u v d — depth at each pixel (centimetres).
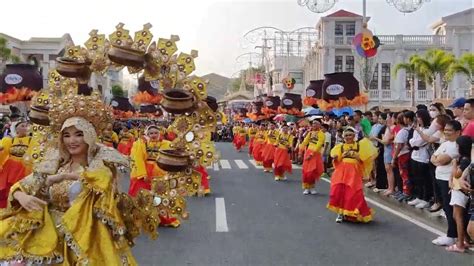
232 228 902
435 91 3850
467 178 637
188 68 437
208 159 433
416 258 707
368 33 1938
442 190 777
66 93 446
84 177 378
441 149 791
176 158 422
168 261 695
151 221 421
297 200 1231
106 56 436
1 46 4116
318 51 4728
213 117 439
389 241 806
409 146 1084
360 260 696
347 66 4538
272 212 1062
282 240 813
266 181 1652
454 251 740
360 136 1369
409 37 4450
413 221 963
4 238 371
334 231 880
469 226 633
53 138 414
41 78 1148
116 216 380
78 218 372
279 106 2541
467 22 4344
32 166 418
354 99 1456
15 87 1125
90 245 370
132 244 419
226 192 1372
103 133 413
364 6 2089
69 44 441
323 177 1736
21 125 916
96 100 404
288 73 5191
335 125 1806
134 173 873
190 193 433
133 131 1766
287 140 1680
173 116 469
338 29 4556
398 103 4419
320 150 1325
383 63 4478
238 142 3384
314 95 1780
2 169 898
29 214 372
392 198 1162
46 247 368
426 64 3800
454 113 1015
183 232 869
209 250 752
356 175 939
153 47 433
